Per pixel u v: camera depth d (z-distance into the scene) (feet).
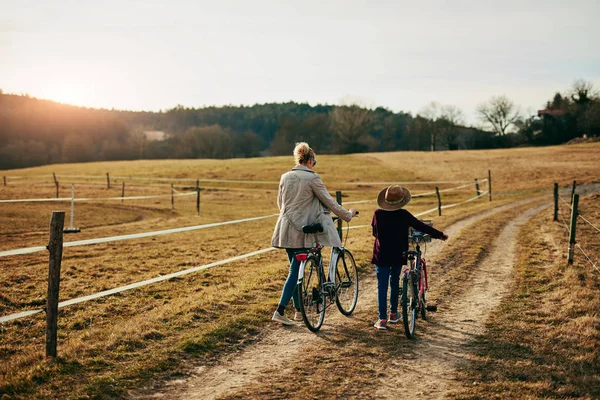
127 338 18.76
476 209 80.89
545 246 41.06
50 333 16.74
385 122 428.97
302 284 19.61
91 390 14.53
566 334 19.74
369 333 20.21
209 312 22.43
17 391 14.34
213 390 15.01
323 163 200.34
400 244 20.13
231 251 44.34
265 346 18.72
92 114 470.80
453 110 367.04
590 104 334.03
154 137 494.59
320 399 14.43
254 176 172.86
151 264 37.78
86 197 123.65
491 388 15.05
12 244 50.88
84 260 39.40
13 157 355.77
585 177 136.46
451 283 29.30
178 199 120.57
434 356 17.72
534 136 366.02
